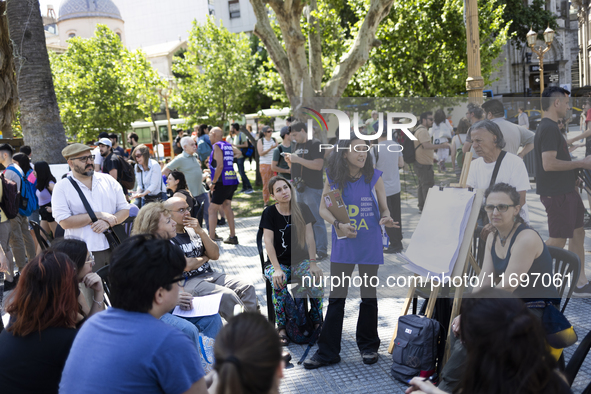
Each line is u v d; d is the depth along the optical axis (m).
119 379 1.63
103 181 4.14
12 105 9.50
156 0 73.88
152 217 3.34
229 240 7.46
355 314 4.50
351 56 10.51
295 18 10.05
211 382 1.97
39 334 1.98
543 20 28.89
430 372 3.15
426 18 16.41
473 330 1.63
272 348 1.35
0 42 8.80
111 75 24.48
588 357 3.37
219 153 7.16
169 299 1.88
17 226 5.87
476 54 4.62
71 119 24.50
